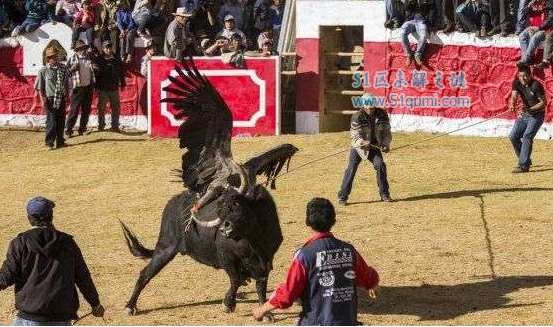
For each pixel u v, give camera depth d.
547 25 42.34
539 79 43.09
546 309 22.22
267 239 20.97
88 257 29.11
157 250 23.19
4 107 51.12
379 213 32.44
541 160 39.56
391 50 45.47
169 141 46.38
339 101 48.84
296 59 46.94
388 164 39.72
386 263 26.80
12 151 46.69
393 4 44.94
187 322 22.34
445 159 40.28
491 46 43.81
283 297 14.80
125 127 49.56
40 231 17.03
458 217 31.53
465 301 23.20
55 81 45.44
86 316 22.88
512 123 43.84
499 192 34.66
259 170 22.52
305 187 36.81
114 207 35.78
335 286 14.85
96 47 48.38
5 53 50.72
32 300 16.83
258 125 46.31
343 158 41.03
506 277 25.12
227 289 25.27
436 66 44.78
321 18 46.28
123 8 48.84
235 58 46.06
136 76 49.06
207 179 22.14
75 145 46.50
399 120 45.69
